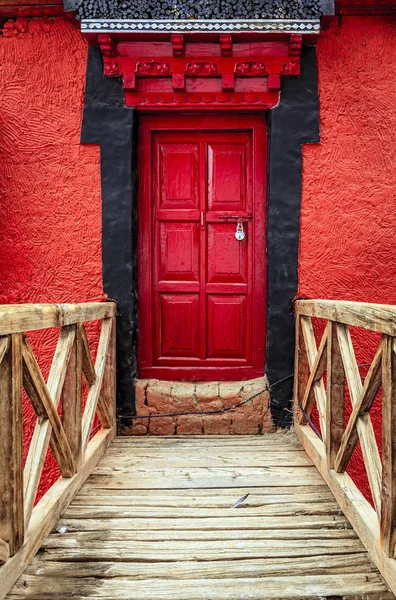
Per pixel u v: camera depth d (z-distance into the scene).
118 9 3.33
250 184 3.85
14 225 3.67
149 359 3.90
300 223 3.63
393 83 3.59
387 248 3.62
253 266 3.85
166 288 3.90
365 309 2.01
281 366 3.69
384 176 3.60
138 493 2.66
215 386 3.79
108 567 2.02
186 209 3.88
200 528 2.31
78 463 2.64
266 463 3.07
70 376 2.59
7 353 1.77
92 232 3.67
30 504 2.00
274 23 3.33
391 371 1.78
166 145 3.87
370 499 3.58
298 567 2.02
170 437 3.64
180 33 3.36
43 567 2.00
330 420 2.63
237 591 1.89
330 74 3.59
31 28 3.64
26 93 3.64
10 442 1.81
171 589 1.90
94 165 3.65
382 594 1.85
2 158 3.65
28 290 3.69
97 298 3.68
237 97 3.60
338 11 3.59
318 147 3.60
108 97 3.61
